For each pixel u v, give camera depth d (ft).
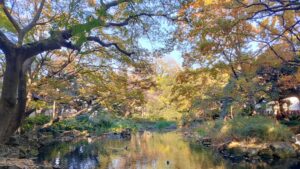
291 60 37.19
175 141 85.35
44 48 24.77
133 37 35.76
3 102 24.22
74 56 47.34
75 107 64.54
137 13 30.83
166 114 142.92
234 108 70.28
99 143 82.48
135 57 42.78
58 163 51.60
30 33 39.04
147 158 57.31
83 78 52.85
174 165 49.98
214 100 71.51
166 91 114.01
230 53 42.39
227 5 28.07
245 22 31.65
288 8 24.97
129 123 128.88
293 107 92.73
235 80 55.01
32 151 58.03
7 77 24.27
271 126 55.93
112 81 52.06
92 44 43.78
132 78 53.93
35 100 50.65
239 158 53.31
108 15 26.27
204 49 33.81
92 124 115.34
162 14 31.60
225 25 29.30
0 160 42.22
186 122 117.70
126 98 57.21
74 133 99.14
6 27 35.40
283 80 54.08
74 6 25.95
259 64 41.11
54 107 63.72
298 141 54.54
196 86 50.72
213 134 67.82
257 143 54.60
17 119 30.22
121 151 67.15
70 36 25.53
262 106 74.64
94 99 60.49
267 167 45.11
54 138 85.97
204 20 30.30
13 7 37.11
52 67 49.21
